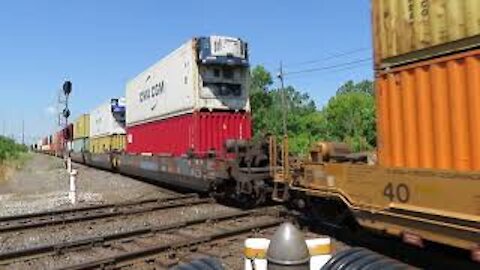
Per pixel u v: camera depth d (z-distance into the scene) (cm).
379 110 934
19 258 967
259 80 7706
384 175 899
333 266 454
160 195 2109
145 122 2530
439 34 792
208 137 1828
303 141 5938
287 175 1319
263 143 1614
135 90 2772
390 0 895
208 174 1720
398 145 890
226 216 1375
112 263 884
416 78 845
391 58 901
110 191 2339
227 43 1841
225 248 1042
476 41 737
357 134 7319
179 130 1989
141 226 1364
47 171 3994
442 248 954
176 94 2016
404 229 859
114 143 3628
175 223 1270
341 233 1154
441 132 797
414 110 853
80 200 1995
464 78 758
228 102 1875
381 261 449
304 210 1276
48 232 1295
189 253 992
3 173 3641
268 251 475
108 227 1349
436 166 805
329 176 1085
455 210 745
